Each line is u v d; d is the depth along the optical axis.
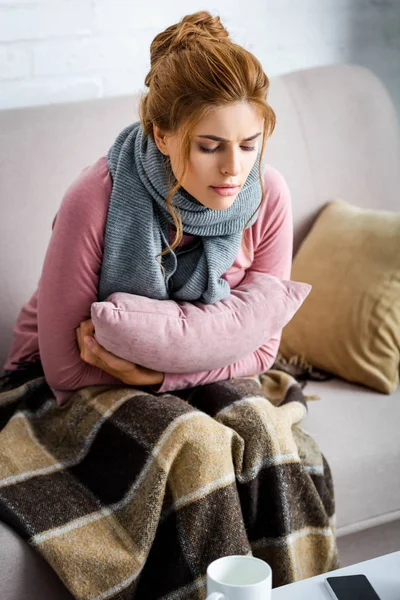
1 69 2.05
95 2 2.12
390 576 1.07
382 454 1.58
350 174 2.07
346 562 1.63
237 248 1.47
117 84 2.21
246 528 1.37
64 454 1.45
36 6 2.05
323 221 1.97
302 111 2.03
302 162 2.01
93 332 1.43
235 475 1.35
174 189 1.31
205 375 1.48
